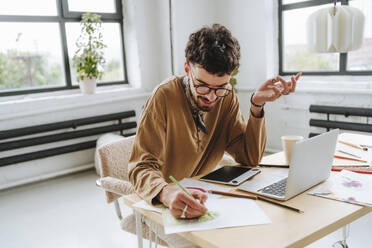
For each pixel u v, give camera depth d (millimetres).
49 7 3658
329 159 1285
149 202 1161
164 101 1325
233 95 1545
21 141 3342
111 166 1773
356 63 3410
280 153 1729
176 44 4062
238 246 876
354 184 1257
